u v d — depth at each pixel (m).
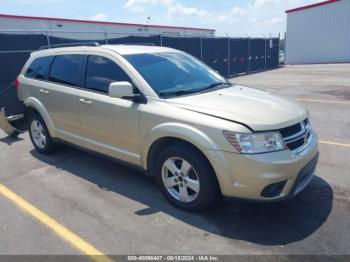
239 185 3.24
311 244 3.13
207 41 18.20
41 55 5.66
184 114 3.53
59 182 4.69
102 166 5.23
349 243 3.12
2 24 16.64
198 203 3.58
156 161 3.88
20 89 5.86
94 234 3.40
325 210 3.70
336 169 4.83
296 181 3.31
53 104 5.16
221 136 3.24
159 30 28.30
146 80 4.01
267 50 25.33
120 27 23.67
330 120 7.67
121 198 4.16
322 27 29.19
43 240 3.33
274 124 3.27
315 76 17.91
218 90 4.27
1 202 4.14
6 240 3.35
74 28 20.22
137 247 3.18
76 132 4.89
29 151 6.07
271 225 3.46
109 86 3.92
